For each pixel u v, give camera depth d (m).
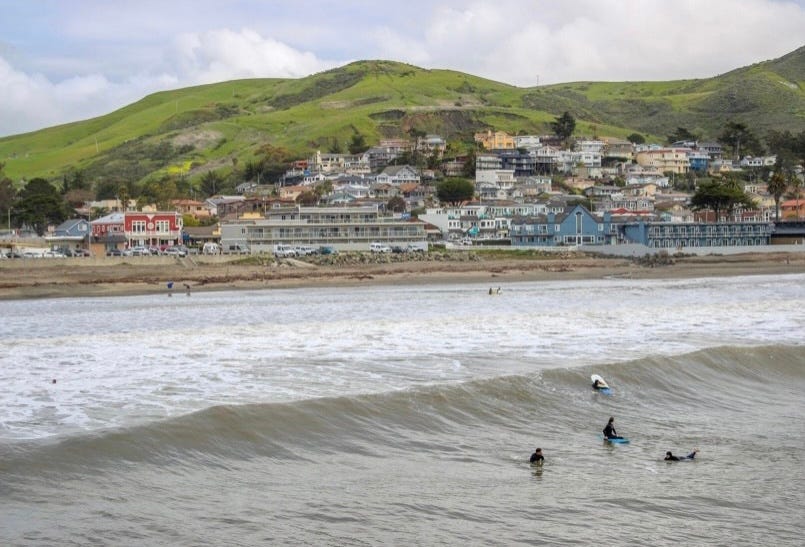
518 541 23.22
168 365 46.22
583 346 54.00
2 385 40.31
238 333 61.00
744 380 45.59
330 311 81.44
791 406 40.84
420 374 43.50
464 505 25.78
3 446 27.64
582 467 30.08
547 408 38.00
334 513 24.67
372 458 30.28
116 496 25.06
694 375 45.44
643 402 40.25
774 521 25.30
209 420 31.50
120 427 30.20
